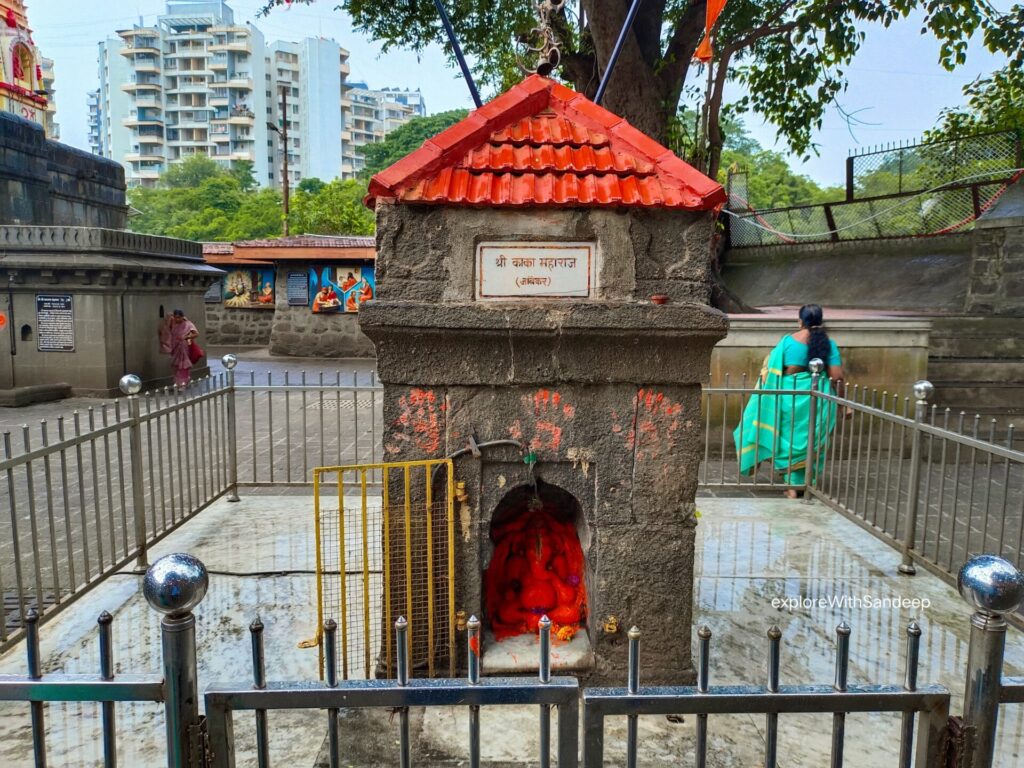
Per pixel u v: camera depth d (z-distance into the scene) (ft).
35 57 68.39
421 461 10.47
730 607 14.30
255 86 284.00
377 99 353.10
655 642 11.02
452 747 9.67
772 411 22.13
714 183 10.11
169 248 49.70
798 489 21.80
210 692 5.88
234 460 20.75
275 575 15.33
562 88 11.29
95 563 16.52
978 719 6.02
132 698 5.84
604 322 10.01
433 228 10.07
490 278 10.16
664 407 10.64
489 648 11.28
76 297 42.47
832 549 17.54
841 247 50.90
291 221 109.09
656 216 10.26
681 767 9.37
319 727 10.14
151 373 47.29
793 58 35.94
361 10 33.83
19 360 43.01
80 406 39.86
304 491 22.16
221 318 76.64
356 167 327.67
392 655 10.99
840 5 31.94
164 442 30.09
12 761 9.52
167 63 284.61
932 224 45.55
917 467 15.97
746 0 32.65
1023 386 31.07
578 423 10.64
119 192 70.28
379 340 10.26
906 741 6.17
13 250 42.11
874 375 28.35
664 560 10.89
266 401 41.32
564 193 9.98
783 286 54.19
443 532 10.83
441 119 149.38
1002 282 35.60
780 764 9.49
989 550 17.90
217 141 284.00
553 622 11.72
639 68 31.32
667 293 10.29
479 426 10.61
